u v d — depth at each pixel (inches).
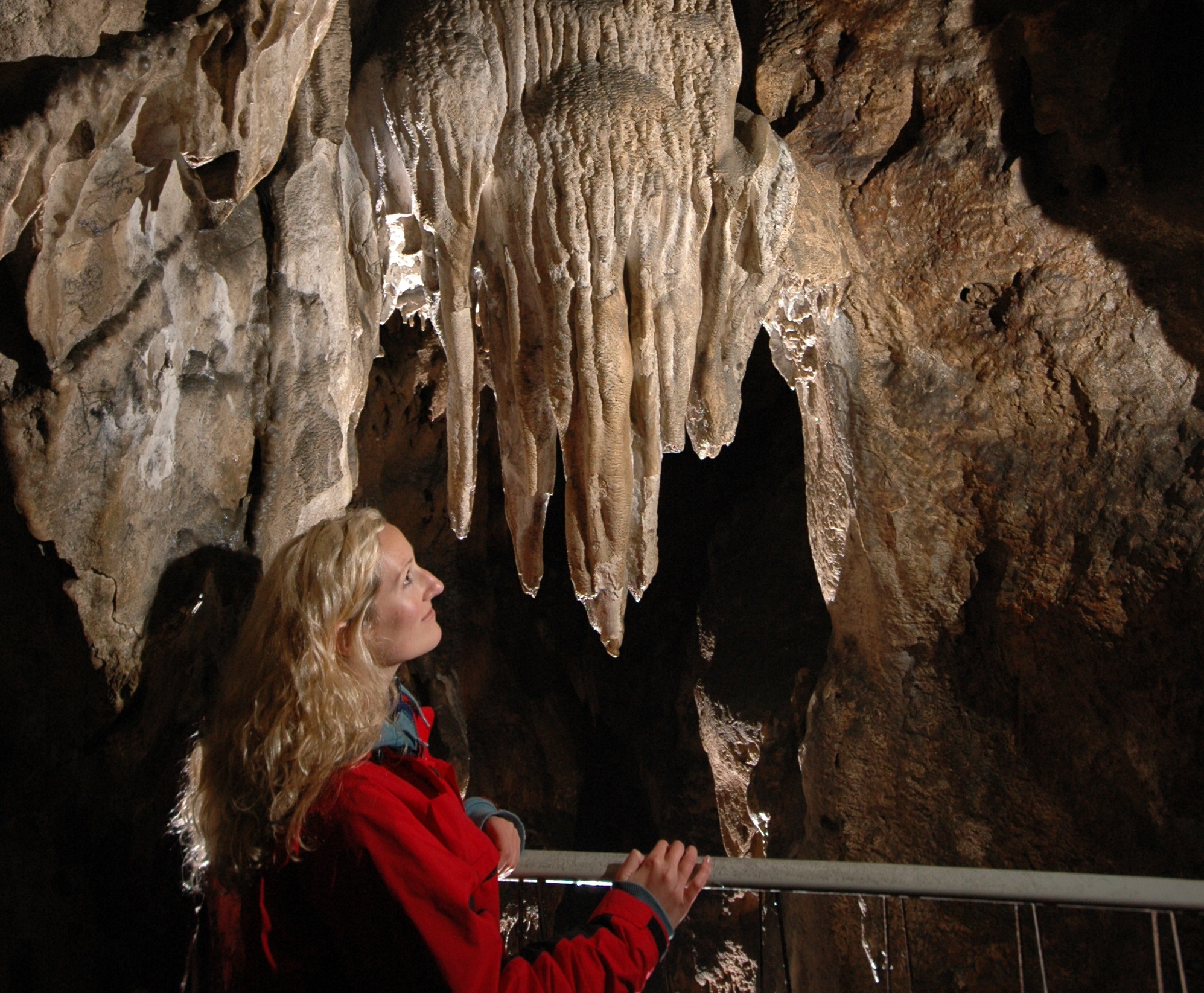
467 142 120.4
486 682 269.1
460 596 263.4
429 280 133.0
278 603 55.6
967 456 177.2
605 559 131.1
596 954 53.2
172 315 88.8
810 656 236.1
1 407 74.4
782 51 161.6
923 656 188.7
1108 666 165.6
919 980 179.3
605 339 125.9
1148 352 158.6
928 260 164.9
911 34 155.5
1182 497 159.0
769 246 137.4
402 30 121.9
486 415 258.8
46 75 66.7
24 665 84.2
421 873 48.6
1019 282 162.9
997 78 153.2
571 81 123.8
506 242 128.6
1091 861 167.6
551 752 273.3
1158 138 146.0
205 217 88.1
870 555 188.4
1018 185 155.8
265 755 51.4
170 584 89.4
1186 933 152.9
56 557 78.8
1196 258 148.7
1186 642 157.1
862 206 163.8
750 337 148.3
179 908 88.7
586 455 128.6
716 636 250.4
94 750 84.2
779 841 225.0
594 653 284.2
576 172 122.6
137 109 74.5
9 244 67.9
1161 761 158.1
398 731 56.9
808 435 195.0
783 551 250.2
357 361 124.4
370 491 232.7
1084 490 168.4
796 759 227.3
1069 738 171.2
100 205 78.3
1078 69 142.7
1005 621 177.6
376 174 125.2
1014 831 177.2
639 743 279.9
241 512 98.4
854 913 189.8
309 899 49.9
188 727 91.0
